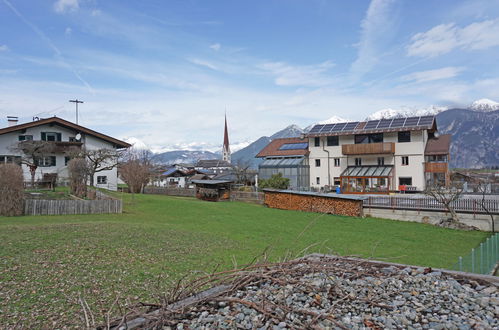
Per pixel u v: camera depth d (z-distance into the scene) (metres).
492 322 3.85
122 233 15.16
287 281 4.78
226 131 171.62
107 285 8.39
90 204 23.27
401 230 23.12
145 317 3.95
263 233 20.20
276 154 51.84
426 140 44.72
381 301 4.48
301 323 3.81
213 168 108.44
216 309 4.36
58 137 41.22
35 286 8.01
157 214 25.50
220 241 16.09
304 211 30.95
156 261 11.07
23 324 6.10
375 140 45.19
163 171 87.44
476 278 5.34
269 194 33.72
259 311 4.10
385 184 42.59
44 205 22.09
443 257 15.98
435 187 30.92
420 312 4.18
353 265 5.86
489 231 23.25
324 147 48.62
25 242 12.08
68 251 11.30
